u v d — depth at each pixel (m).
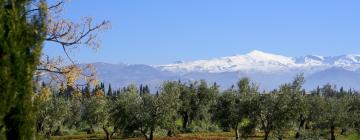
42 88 15.72
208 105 108.69
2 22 13.70
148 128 69.88
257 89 63.16
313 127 79.50
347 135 82.56
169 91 72.31
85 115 86.38
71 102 88.31
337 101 89.19
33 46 14.48
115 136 93.81
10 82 13.42
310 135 74.62
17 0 14.45
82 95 22.52
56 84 20.55
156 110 68.62
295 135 77.62
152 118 67.94
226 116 71.50
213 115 78.12
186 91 108.44
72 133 99.56
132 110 68.69
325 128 77.69
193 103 109.06
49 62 20.20
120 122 70.12
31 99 14.23
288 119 57.97
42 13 14.95
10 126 13.93
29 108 14.13
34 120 14.34
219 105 75.31
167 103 69.19
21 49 13.92
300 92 58.53
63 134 97.62
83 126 94.06
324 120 78.25
